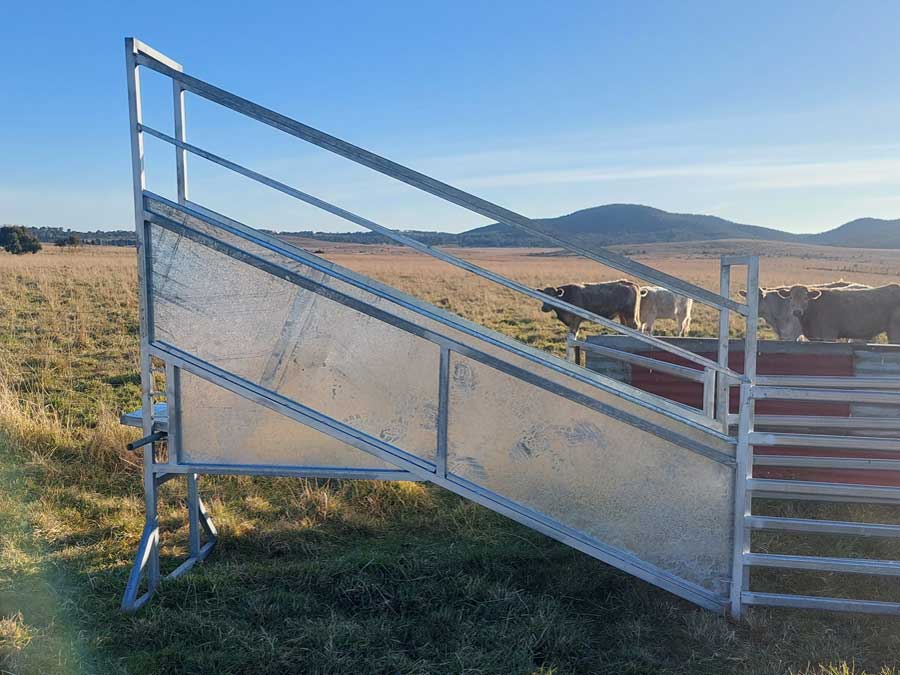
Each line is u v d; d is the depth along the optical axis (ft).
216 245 11.10
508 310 69.67
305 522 15.94
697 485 11.14
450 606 11.89
